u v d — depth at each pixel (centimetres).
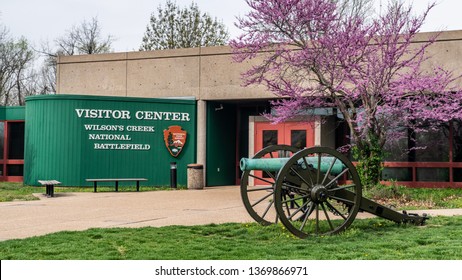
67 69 2539
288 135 2330
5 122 2597
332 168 1002
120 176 2209
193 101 2333
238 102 2434
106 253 789
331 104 1827
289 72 2131
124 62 2461
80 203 1553
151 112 2262
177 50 2388
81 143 2166
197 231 1003
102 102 2195
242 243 881
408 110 1870
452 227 1028
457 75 2027
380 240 891
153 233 967
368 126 1720
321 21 1773
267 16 1788
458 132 2164
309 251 806
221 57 2319
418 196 1719
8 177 2583
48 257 764
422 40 2055
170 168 2262
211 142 2366
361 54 1862
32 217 1228
